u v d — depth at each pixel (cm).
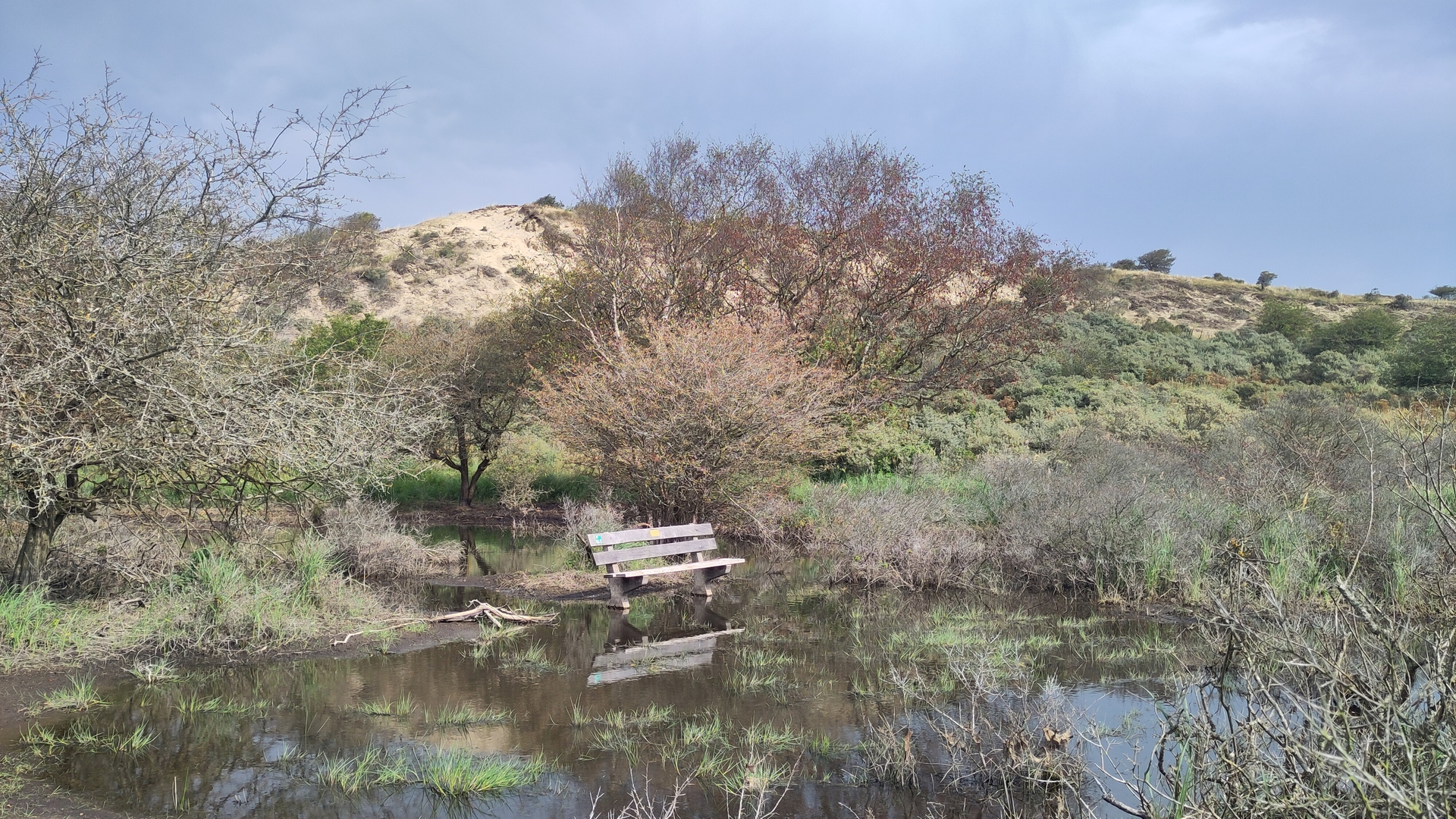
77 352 662
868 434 2017
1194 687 500
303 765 491
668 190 2067
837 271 2041
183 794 448
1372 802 277
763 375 1293
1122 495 1091
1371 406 2561
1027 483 1320
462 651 763
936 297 2092
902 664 726
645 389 1280
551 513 1934
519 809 438
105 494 791
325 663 711
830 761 512
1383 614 336
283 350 857
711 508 1353
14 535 821
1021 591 1071
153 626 737
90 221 747
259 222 838
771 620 918
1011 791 468
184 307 735
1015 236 2059
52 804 431
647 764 502
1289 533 945
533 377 1944
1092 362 3619
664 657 754
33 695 595
